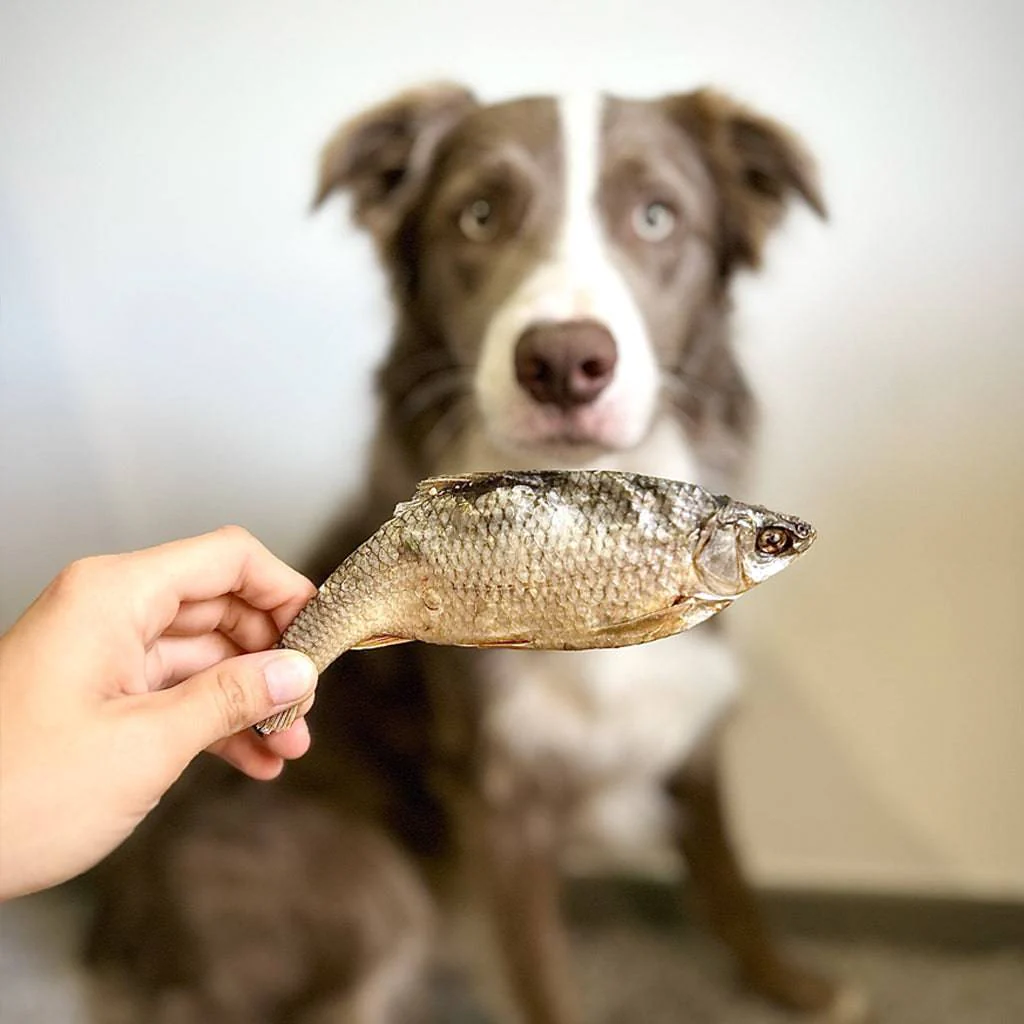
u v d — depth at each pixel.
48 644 0.29
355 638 0.27
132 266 0.39
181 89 0.38
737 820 0.42
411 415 0.38
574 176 0.36
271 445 0.40
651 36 0.36
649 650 0.40
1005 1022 0.43
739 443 0.38
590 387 0.36
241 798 0.43
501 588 0.25
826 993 0.43
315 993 0.44
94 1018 0.45
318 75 0.37
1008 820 0.42
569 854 0.42
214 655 0.35
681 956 0.43
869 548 0.39
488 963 0.43
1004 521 0.38
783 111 0.36
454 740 0.41
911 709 0.41
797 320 0.37
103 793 0.27
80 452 0.41
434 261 0.37
